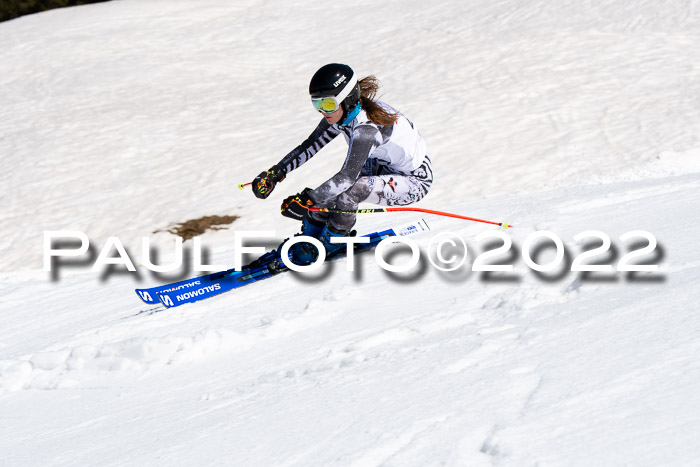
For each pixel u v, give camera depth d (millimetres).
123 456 5141
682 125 27312
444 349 5973
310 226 10633
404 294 8617
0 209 28422
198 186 28328
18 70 46531
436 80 36969
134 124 35688
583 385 4410
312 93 9336
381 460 4082
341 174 9500
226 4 57500
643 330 5188
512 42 40656
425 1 53062
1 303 15703
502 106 32000
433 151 28266
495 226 12195
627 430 3695
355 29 49312
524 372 4902
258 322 8648
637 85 32406
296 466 4262
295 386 5969
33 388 7977
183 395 6648
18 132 36281
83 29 53250
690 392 3951
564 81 34000
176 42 49719
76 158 32250
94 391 7516
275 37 49625
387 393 5164
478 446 3959
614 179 23469
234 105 37812
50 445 5965
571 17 43531
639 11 42656
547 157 26328
